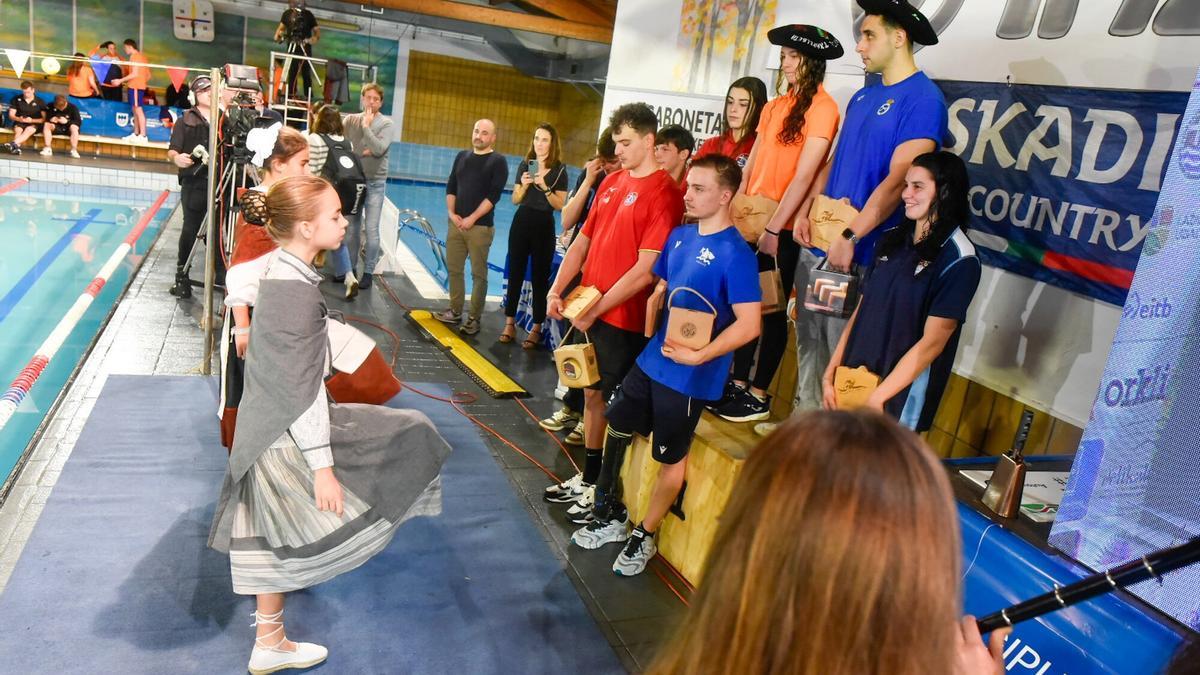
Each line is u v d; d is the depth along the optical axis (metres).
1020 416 2.91
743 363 3.54
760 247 3.66
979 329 3.08
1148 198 2.54
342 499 2.30
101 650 2.49
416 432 2.45
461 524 3.53
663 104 4.67
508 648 2.76
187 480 3.60
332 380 2.71
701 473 3.19
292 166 3.39
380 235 8.31
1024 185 2.91
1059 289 2.79
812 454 0.76
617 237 3.49
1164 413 1.82
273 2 17.38
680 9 4.54
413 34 18.97
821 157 3.48
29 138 13.87
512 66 19.84
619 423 3.26
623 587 3.20
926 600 0.72
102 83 14.09
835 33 3.70
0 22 15.90
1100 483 1.93
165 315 5.91
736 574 0.78
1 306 6.36
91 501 3.32
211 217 4.62
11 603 2.64
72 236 9.09
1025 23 2.90
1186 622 1.76
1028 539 2.09
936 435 3.26
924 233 2.59
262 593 2.36
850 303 3.22
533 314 6.14
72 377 4.64
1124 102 2.60
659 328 3.17
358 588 3.00
